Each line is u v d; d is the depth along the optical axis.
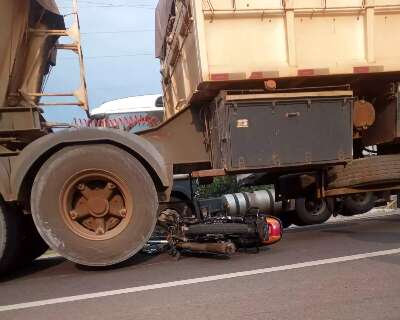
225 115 5.56
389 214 9.88
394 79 6.27
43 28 5.67
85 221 4.97
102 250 4.86
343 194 6.50
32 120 5.25
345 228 7.63
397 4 5.95
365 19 5.89
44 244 5.85
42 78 5.68
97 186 4.97
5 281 4.94
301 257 4.97
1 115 5.21
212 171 5.70
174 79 7.30
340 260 4.68
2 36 5.29
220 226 5.29
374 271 4.18
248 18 5.62
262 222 5.28
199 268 4.77
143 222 4.91
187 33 6.09
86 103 5.76
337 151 5.86
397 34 6.01
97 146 4.91
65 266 5.64
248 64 5.61
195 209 6.25
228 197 8.41
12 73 5.40
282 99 5.67
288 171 6.30
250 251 5.48
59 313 3.55
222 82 5.55
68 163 4.82
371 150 6.79
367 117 6.36
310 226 8.80
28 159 4.75
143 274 4.66
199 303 3.54
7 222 4.82
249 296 3.64
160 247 5.73
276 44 5.69
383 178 6.06
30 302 3.93
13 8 5.37
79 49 5.80
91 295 3.98
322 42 5.82
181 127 6.35
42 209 4.78
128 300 3.75
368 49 5.89
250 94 5.62
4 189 4.72
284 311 3.27
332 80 6.05
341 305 3.33
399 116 6.28
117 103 9.03
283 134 5.68
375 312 3.17
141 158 5.03
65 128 5.34
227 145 5.57
